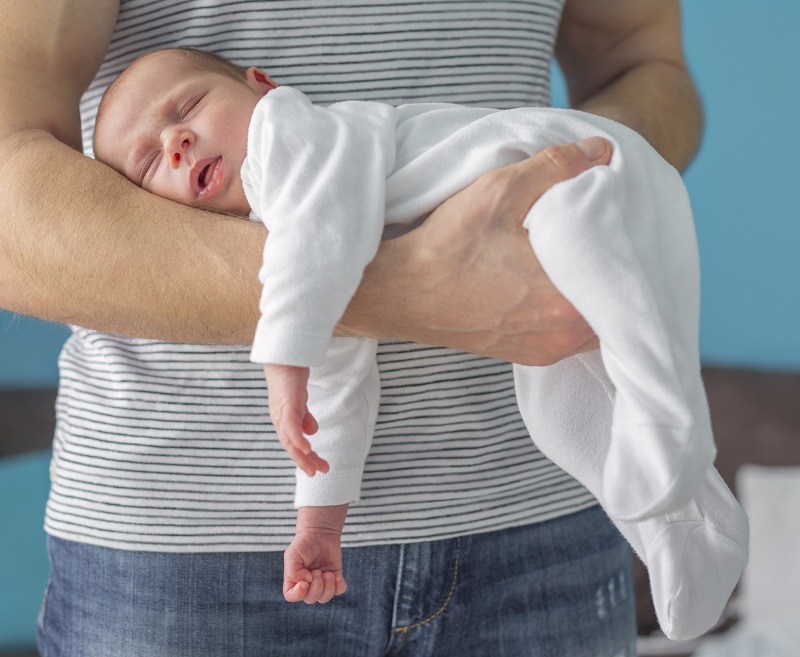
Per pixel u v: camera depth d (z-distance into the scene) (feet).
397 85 3.56
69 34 3.30
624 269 2.56
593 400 3.19
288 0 3.45
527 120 3.02
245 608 3.43
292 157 2.91
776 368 11.12
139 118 3.44
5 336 10.51
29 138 3.14
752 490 9.80
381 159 2.93
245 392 3.36
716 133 10.91
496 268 2.70
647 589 9.36
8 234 3.02
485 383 3.52
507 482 3.60
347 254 2.71
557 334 2.77
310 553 3.30
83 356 3.67
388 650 3.63
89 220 2.96
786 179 10.85
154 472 3.38
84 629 3.49
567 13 4.46
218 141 3.36
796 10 10.50
